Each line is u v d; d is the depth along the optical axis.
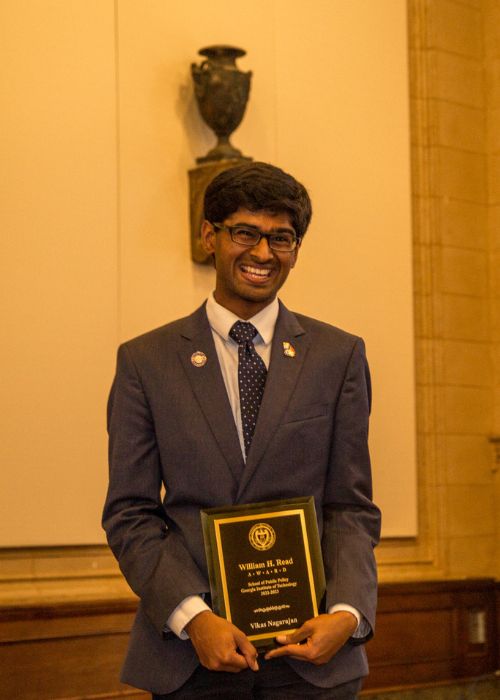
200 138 8.42
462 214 10.02
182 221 8.28
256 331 3.88
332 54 9.26
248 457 3.68
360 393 3.88
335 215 9.16
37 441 7.52
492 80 10.25
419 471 9.62
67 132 7.78
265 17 8.89
